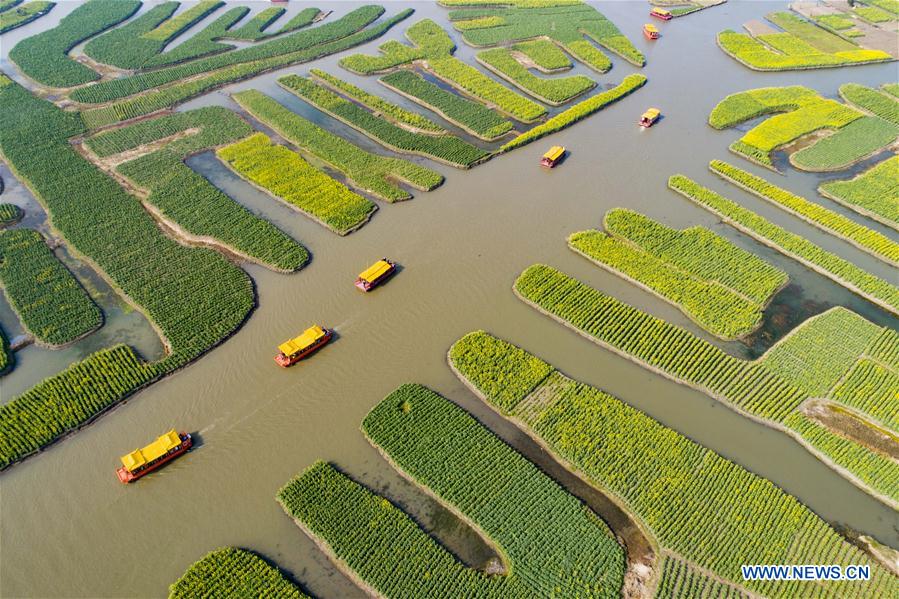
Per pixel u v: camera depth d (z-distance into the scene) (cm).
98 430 5406
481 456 5181
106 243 7306
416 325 6444
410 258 7312
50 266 6994
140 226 7594
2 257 7106
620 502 4931
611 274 7162
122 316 6469
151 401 5644
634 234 7644
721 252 7388
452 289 6894
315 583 4447
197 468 5128
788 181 8825
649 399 5756
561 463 5209
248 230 7556
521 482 5009
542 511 4828
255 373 5912
